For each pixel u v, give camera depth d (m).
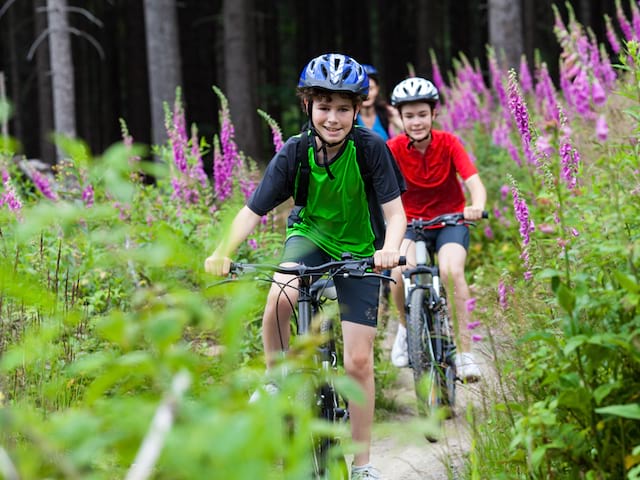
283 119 42.69
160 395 2.24
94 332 6.28
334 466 2.96
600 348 4.19
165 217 10.17
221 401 2.10
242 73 28.00
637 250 4.25
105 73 43.62
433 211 9.24
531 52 33.94
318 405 5.66
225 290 2.23
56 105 23.66
